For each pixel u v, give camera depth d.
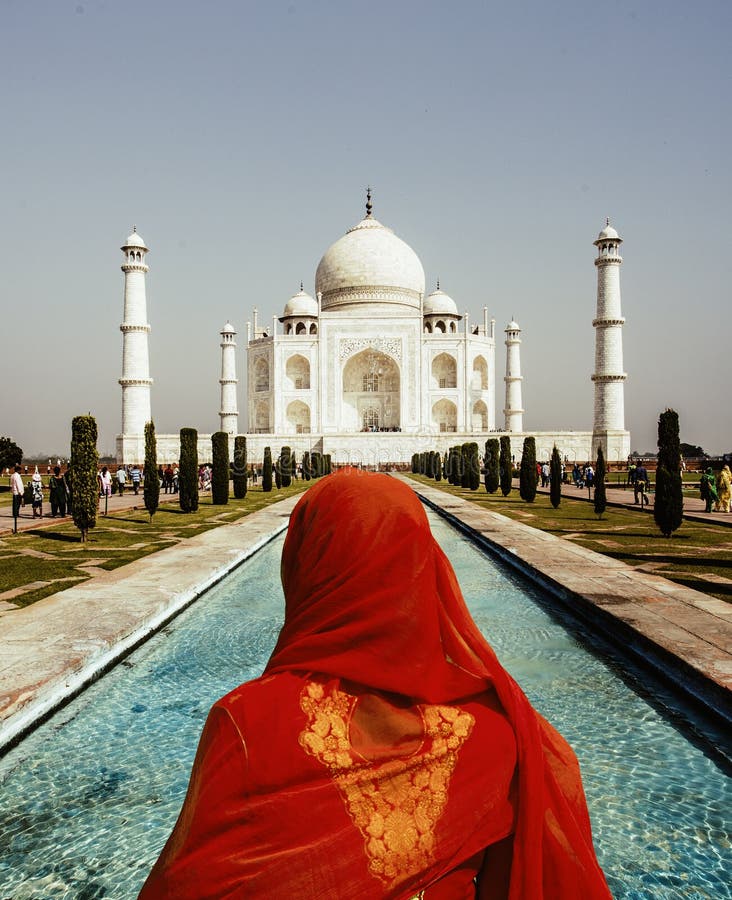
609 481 39.53
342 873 0.84
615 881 2.96
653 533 14.20
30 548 12.57
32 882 3.04
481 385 60.09
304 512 1.11
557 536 13.66
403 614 0.96
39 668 5.17
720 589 8.14
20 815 3.61
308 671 0.95
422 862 0.86
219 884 0.84
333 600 0.98
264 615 7.95
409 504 1.06
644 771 4.04
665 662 5.48
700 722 4.76
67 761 4.25
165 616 7.48
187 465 20.98
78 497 13.57
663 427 13.69
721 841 3.28
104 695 5.39
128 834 3.43
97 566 10.36
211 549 11.79
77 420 13.67
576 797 1.06
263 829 0.85
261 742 0.88
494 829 0.91
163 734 4.65
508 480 26.44
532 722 1.02
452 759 0.90
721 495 19.94
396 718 0.93
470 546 13.17
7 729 4.36
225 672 5.95
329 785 0.87
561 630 7.18
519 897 0.91
